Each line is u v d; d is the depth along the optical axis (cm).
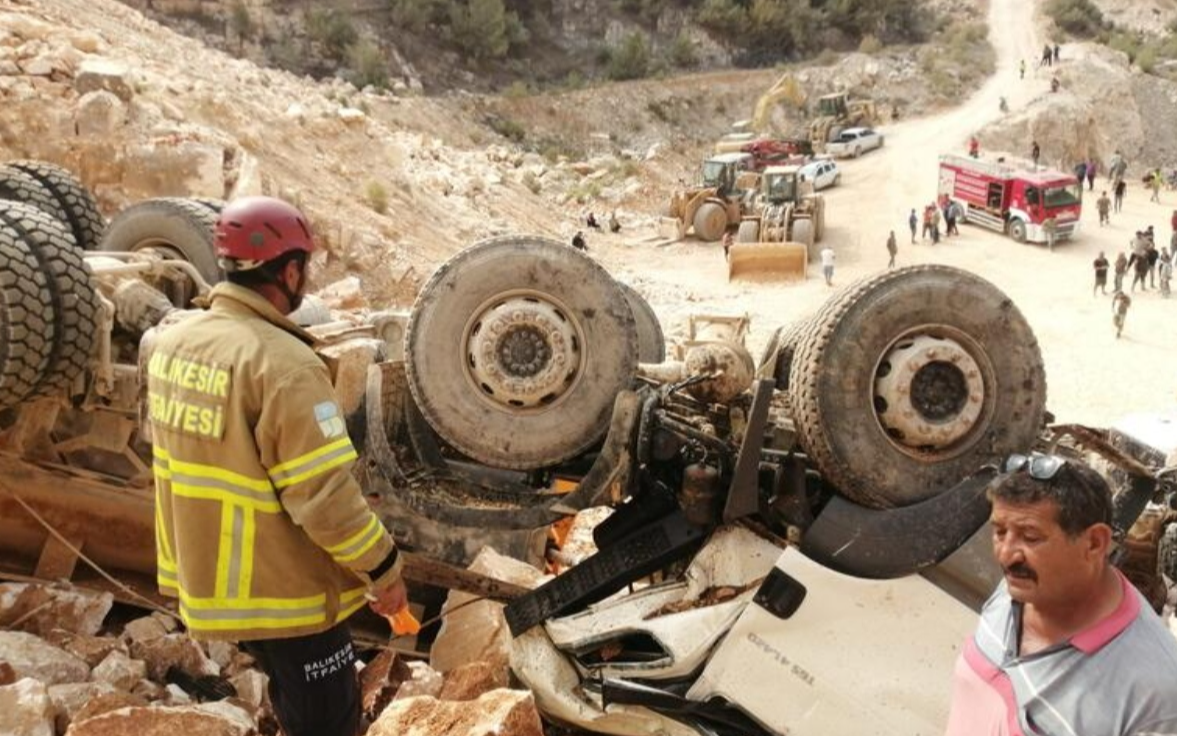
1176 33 8406
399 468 516
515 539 632
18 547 617
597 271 494
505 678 517
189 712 430
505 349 487
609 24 7475
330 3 6356
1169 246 3788
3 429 598
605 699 454
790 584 439
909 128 6397
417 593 616
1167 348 2530
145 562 612
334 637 365
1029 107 6575
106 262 657
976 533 433
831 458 448
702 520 462
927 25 8575
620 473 469
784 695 439
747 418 476
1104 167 6612
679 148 6288
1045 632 260
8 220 553
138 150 1694
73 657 507
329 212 2180
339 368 575
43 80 1709
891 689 429
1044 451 493
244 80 3231
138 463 598
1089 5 8662
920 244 3769
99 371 577
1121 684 246
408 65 6347
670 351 907
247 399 327
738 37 7756
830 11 8200
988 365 457
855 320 447
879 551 438
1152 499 554
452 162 3759
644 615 467
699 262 3522
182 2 5834
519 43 7012
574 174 4916
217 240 338
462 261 489
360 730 489
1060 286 3200
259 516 335
